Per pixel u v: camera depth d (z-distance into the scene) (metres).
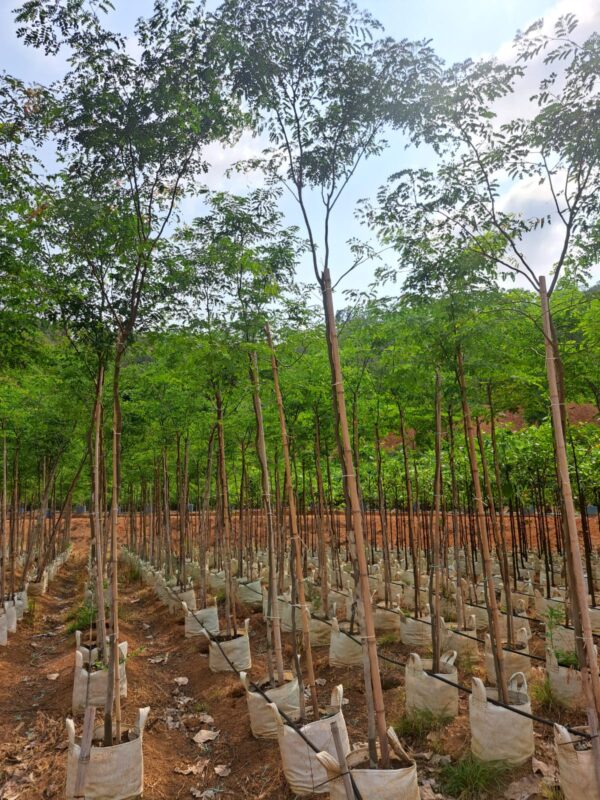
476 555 19.39
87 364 7.81
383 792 4.74
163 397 12.62
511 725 5.87
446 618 11.90
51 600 18.47
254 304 7.60
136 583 21.59
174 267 6.80
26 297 6.72
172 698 8.98
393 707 7.68
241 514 16.00
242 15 5.43
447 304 7.01
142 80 6.00
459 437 12.95
